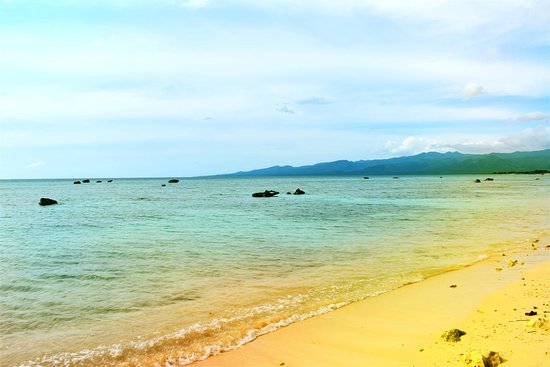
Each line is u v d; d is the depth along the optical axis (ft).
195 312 39.37
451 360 25.79
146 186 537.65
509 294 40.37
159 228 107.86
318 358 28.48
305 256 66.33
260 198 254.88
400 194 280.72
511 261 55.77
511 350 25.91
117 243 82.48
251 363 28.22
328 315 37.52
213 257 66.44
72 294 46.47
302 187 437.17
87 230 105.19
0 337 34.04
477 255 64.13
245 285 48.80
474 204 179.22
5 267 60.70
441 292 43.16
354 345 30.40
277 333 33.60
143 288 48.37
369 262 60.70
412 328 33.09
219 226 111.34
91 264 62.28
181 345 31.83
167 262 62.90
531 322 30.22
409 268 56.03
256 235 92.43
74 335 34.30
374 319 35.91
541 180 590.14
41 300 44.29
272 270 56.49
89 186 547.49
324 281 49.98
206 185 561.02
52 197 281.95
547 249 67.51
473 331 30.68
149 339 33.09
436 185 449.06
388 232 94.38
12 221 129.08
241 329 34.68
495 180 606.96
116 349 31.40
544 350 25.30
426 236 86.48
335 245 76.95
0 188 476.54
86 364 29.12
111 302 43.14
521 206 164.25
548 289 41.14
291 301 42.14
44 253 72.13
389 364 26.55
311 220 124.47
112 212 160.66
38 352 31.12
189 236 91.81
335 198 246.88
